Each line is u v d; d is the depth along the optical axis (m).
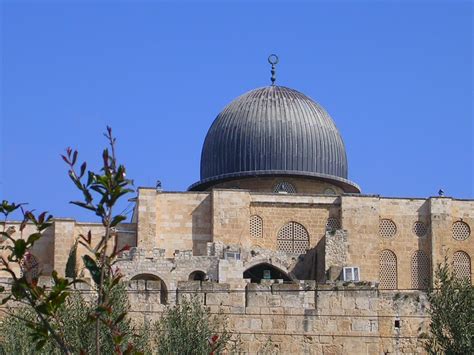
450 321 62.69
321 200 94.00
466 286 64.12
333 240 87.31
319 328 73.25
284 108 103.44
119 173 28.77
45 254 88.75
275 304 73.19
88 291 66.69
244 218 92.44
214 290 72.88
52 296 28.89
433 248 92.81
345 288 74.12
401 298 74.31
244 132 102.06
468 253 93.38
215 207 92.19
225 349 67.38
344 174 104.25
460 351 61.47
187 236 91.69
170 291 72.75
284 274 90.19
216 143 103.19
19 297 29.33
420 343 73.44
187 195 92.38
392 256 93.19
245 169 101.19
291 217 93.56
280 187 100.25
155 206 91.56
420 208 94.12
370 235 92.94
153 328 68.81
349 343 73.31
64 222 89.00
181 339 64.00
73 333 54.09
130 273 86.25
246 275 90.88
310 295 73.69
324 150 102.44
